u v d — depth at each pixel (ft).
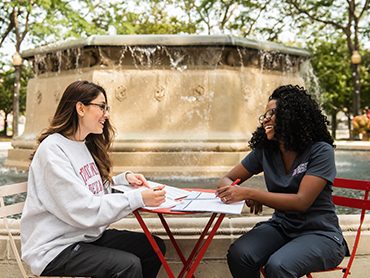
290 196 9.13
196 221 11.25
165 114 24.30
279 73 27.96
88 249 8.63
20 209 9.70
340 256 9.22
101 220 8.42
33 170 8.86
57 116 9.31
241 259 9.18
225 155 23.53
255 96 25.91
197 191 10.34
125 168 23.27
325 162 9.33
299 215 9.52
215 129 24.17
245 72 25.46
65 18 73.46
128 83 24.39
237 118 24.64
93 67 24.71
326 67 117.80
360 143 43.52
